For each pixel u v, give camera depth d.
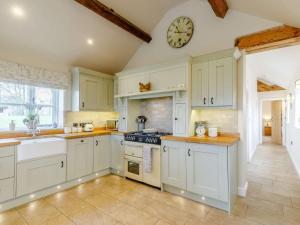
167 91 3.03
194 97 2.91
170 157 2.81
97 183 3.27
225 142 2.27
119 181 3.37
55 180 2.86
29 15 2.60
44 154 2.76
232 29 2.86
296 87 4.35
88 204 2.52
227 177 2.28
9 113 3.05
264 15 2.49
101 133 3.61
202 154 2.49
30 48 3.00
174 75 3.07
